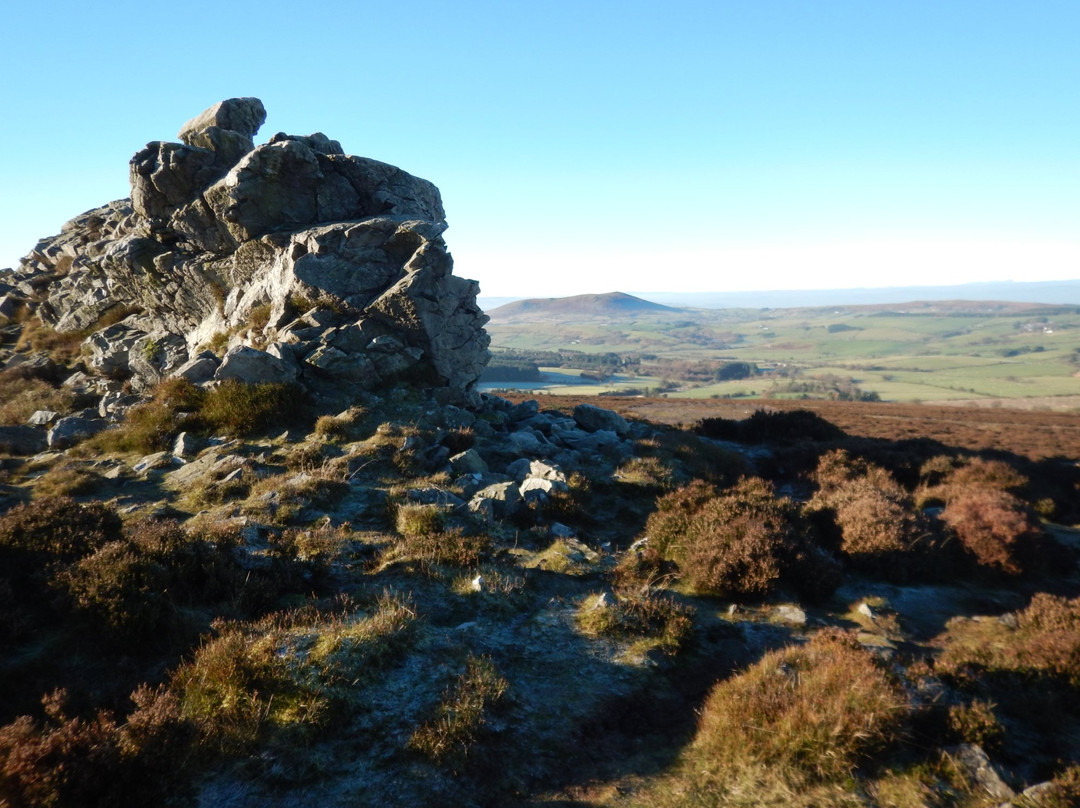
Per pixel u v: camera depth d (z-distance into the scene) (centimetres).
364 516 1441
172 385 2103
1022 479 2525
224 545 1102
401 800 639
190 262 2719
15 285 3812
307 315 2369
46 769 566
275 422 2014
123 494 1559
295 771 657
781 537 1379
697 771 725
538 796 675
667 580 1312
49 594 896
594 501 1831
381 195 2741
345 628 901
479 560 1248
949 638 1200
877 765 712
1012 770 727
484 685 827
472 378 2716
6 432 1978
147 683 782
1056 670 952
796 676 866
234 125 2953
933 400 16675
